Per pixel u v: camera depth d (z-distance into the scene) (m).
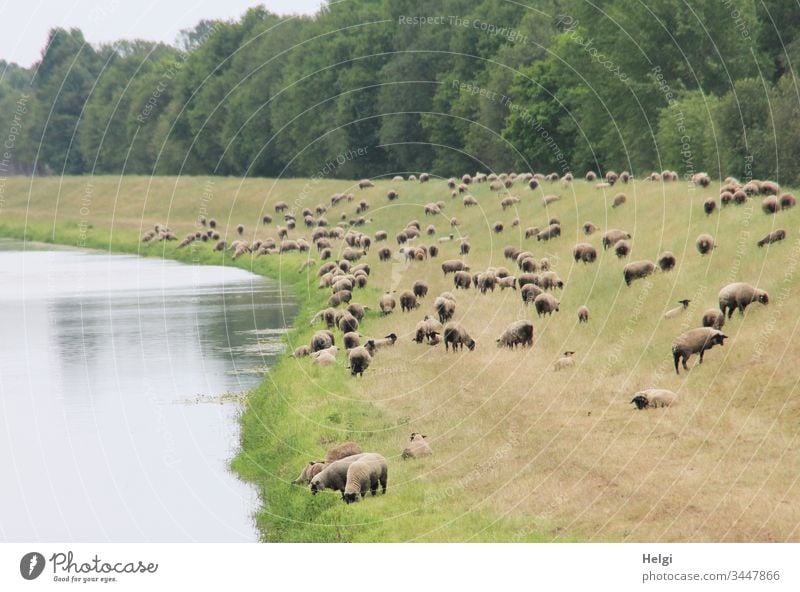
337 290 151.25
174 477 78.88
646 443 67.31
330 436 81.75
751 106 186.75
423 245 183.38
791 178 179.75
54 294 193.38
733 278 99.62
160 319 158.00
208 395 105.56
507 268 149.75
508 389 86.25
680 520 54.44
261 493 74.19
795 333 80.75
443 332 110.50
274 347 130.75
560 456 66.75
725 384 75.94
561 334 101.19
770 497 56.09
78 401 105.12
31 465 83.38
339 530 60.03
